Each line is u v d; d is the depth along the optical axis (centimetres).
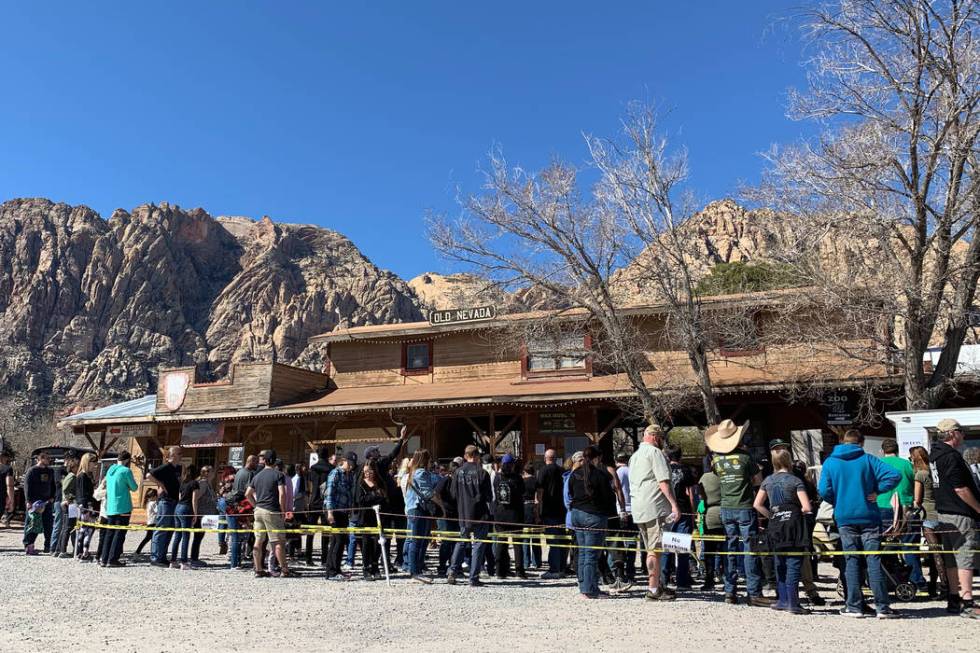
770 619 762
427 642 645
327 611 811
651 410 1920
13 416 11275
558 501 1141
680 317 1856
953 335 1573
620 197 1894
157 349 16550
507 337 2498
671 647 620
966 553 780
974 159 1470
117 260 17875
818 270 1670
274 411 2606
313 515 1352
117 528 1266
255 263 19700
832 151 1633
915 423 1267
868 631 694
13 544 1739
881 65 1563
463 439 2905
